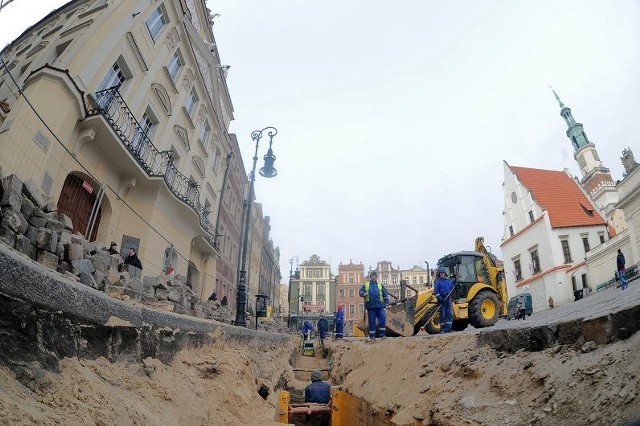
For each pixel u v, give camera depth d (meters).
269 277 50.44
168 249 15.13
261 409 6.03
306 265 79.56
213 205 22.86
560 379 3.12
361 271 79.81
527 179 39.88
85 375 2.84
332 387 8.73
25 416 1.88
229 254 27.44
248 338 8.91
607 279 29.08
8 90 11.29
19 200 5.00
